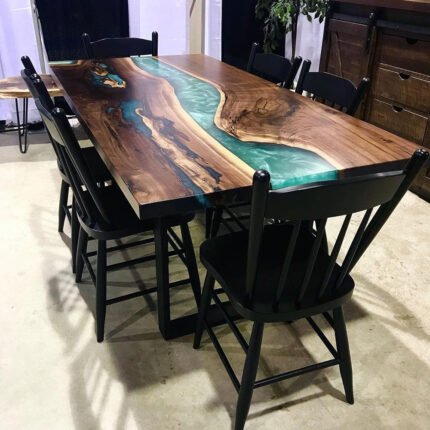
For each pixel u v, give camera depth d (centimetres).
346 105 182
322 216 99
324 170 117
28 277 195
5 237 223
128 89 187
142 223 151
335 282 124
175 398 142
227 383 148
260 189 90
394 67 268
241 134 141
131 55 275
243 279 128
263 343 164
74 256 196
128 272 202
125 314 176
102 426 133
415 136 265
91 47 262
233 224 239
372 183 96
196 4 371
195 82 200
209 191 105
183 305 181
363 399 143
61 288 190
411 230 237
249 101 175
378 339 167
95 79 202
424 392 146
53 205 254
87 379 148
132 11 349
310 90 202
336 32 308
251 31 386
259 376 150
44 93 159
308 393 145
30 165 302
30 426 133
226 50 390
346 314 178
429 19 238
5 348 159
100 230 147
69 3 325
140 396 143
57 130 127
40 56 340
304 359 158
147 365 154
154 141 133
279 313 116
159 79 204
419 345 164
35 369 151
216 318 169
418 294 190
